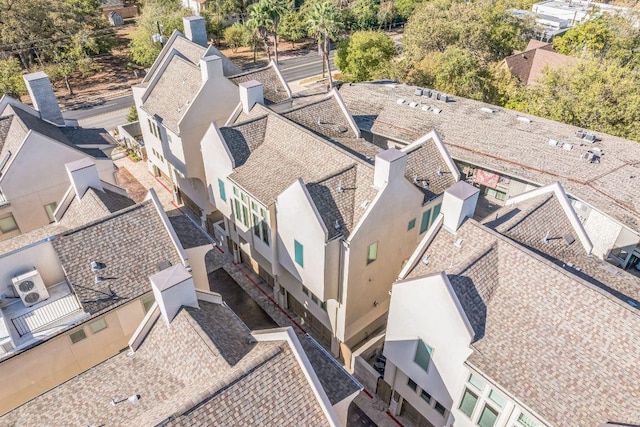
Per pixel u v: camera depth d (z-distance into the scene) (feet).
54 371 73.41
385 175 80.89
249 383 51.78
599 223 109.81
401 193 85.25
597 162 118.73
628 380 54.39
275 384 53.01
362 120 144.56
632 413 51.96
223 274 117.91
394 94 159.63
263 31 236.43
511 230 76.43
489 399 61.05
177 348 61.62
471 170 132.16
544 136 131.34
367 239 83.05
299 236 84.84
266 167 98.84
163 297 61.77
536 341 60.54
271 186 93.09
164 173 146.41
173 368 60.39
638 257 112.37
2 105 115.24
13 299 76.38
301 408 52.90
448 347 64.85
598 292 60.39
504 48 224.74
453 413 68.44
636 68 186.39
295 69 268.62
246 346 62.54
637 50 197.67
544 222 80.53
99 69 247.91
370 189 84.94
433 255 73.97
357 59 209.87
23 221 105.91
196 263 88.38
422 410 77.25
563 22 279.49
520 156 123.24
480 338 62.13
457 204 72.18
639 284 73.26
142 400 56.85
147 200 81.56
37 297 74.90
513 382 57.36
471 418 65.67
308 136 99.30
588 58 177.37
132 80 245.86
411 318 69.67
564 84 160.76
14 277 74.49
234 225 113.19
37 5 219.82
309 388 54.29
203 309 67.87
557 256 76.38
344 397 62.34
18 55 231.71
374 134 141.49
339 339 93.40
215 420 48.70
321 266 82.23
